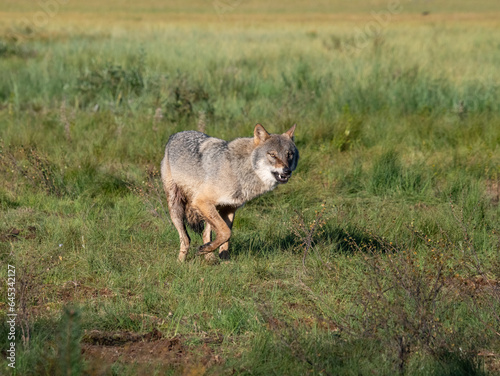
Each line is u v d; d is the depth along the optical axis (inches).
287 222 1021.2
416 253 877.8
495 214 1084.5
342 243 940.0
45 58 2645.2
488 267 852.6
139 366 546.0
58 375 500.7
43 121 1710.1
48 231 939.3
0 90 2178.9
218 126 1690.5
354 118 1686.8
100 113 1818.4
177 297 726.5
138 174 1283.2
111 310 671.1
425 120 1740.9
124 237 945.5
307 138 1574.8
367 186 1269.7
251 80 2301.9
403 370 550.0
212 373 538.6
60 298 724.7
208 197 853.2
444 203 1167.0
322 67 2437.3
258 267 830.5
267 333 612.4
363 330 619.5
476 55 3105.3
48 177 1179.9
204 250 847.1
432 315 607.2
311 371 542.9
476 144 1568.7
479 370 547.2
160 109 1654.8
